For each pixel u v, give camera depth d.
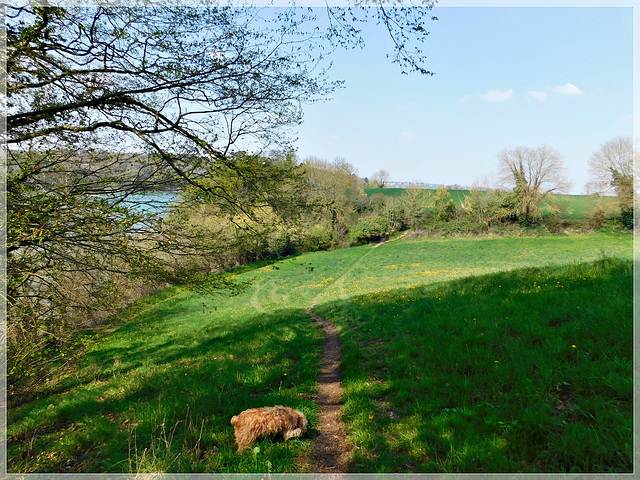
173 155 6.33
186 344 12.81
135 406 6.34
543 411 3.84
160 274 6.50
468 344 6.27
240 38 5.78
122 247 5.52
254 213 7.16
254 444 4.38
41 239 4.74
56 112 5.40
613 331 5.23
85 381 9.22
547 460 3.25
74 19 5.08
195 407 5.58
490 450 3.49
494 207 48.97
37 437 5.66
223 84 5.97
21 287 5.49
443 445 3.76
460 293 10.88
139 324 9.64
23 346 5.39
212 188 6.68
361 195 57.03
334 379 7.02
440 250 43.72
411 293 14.12
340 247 51.72
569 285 8.57
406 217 54.59
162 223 6.20
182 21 5.43
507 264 33.97
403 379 5.62
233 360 8.79
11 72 5.02
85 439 5.15
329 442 4.52
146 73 5.68
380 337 8.76
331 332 12.35
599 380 4.16
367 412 4.89
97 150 6.21
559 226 44.75
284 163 7.07
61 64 5.43
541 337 5.75
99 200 5.14
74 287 6.31
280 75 6.15
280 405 5.23
